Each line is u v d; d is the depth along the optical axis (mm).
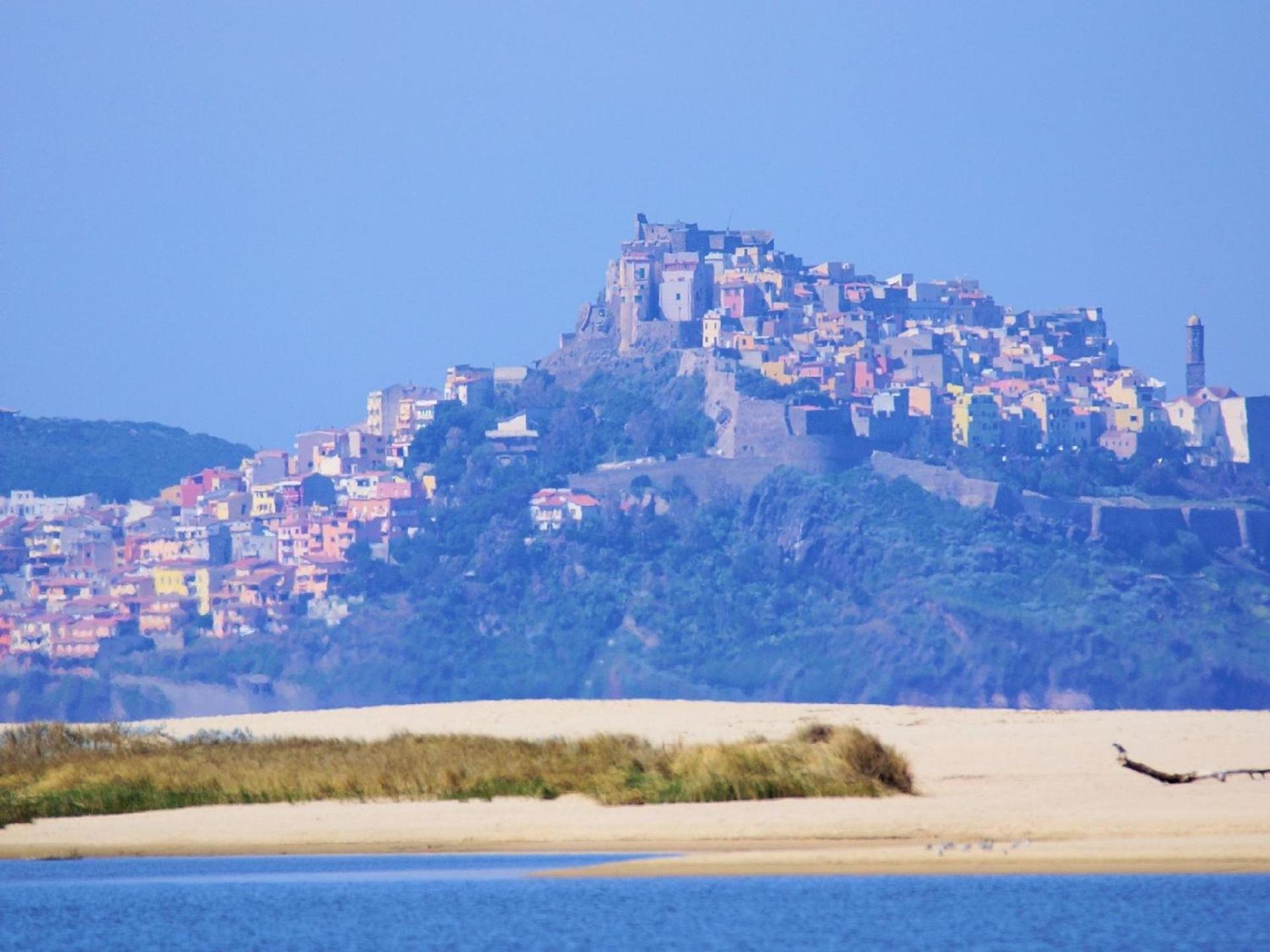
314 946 135000
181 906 148750
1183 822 160000
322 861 164625
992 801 172500
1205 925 132750
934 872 149500
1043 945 128500
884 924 135250
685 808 174000
